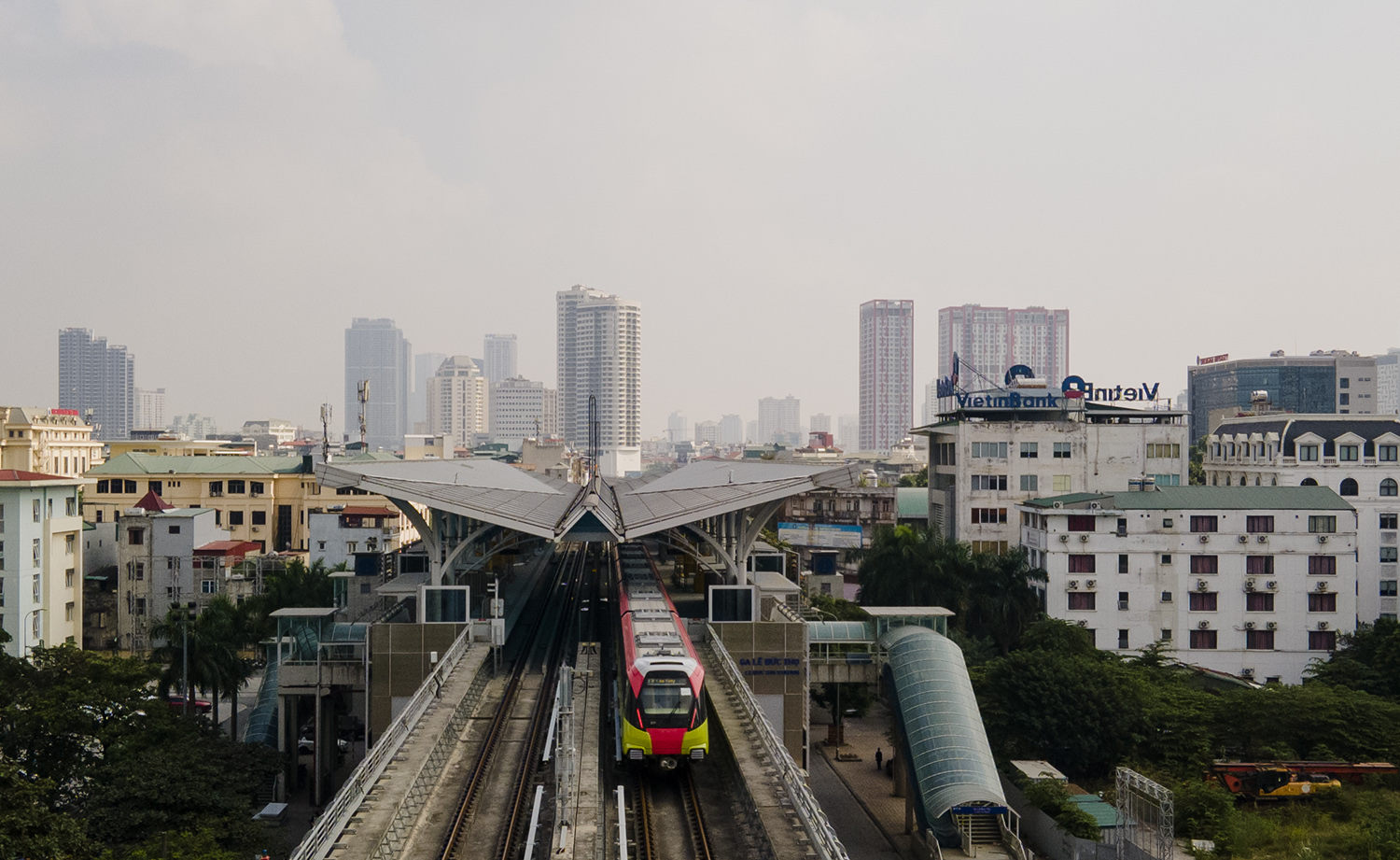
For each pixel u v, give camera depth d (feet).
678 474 273.95
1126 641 245.04
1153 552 245.45
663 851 95.25
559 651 172.96
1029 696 171.94
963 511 300.81
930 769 144.25
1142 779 134.72
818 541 371.15
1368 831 133.39
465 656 151.12
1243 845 135.54
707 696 139.33
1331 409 569.64
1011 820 149.07
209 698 237.86
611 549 331.57
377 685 154.71
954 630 227.40
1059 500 255.91
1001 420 320.50
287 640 166.30
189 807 119.85
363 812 94.63
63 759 133.18
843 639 171.83
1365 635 221.05
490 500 159.43
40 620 221.05
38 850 90.33
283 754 157.58
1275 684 198.29
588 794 101.09
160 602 277.03
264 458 412.98
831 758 197.98
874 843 153.69
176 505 381.40
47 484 220.84
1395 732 168.04
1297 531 244.42
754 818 99.91
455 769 115.34
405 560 191.52
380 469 161.68
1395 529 282.97
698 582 208.85
